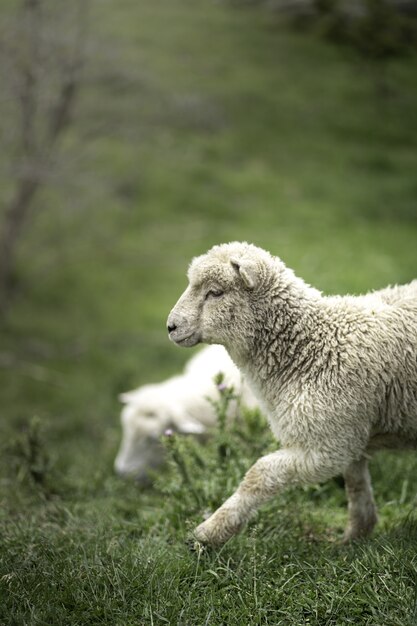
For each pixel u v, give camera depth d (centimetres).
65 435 1325
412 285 657
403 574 552
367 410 609
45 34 2011
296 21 3219
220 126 2481
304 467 608
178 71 2878
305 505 721
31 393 1723
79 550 616
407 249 2092
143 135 2488
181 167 2583
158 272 2230
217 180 2528
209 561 592
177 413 1009
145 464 1022
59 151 2212
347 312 632
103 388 1702
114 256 2303
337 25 2984
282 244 2145
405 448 642
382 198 2384
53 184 2106
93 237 2366
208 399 762
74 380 1772
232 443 738
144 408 1034
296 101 2881
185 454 740
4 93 2002
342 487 791
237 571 582
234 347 641
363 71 2961
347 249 2089
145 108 2367
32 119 2038
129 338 1952
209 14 3388
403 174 2512
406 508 736
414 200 2375
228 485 701
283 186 2472
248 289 633
